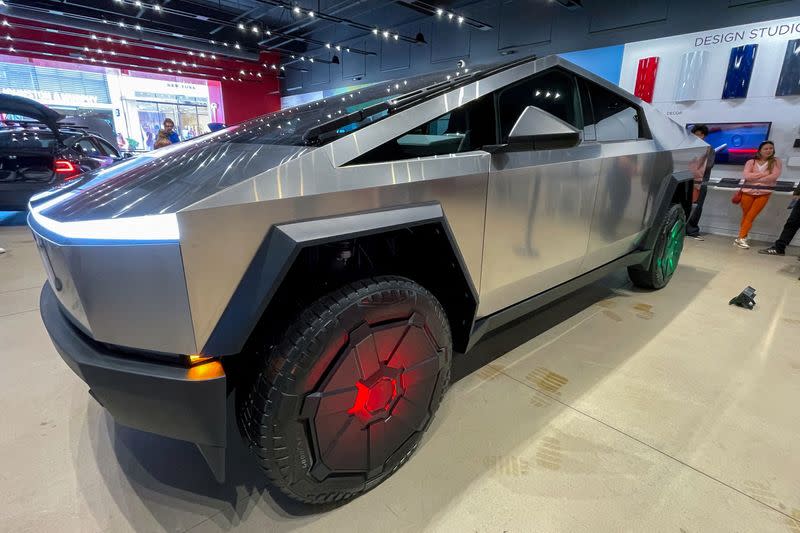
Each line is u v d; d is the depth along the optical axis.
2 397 1.81
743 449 1.52
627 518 1.23
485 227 1.50
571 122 2.02
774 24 5.32
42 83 11.87
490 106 1.62
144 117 13.70
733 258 4.39
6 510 1.25
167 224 0.88
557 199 1.80
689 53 6.07
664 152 2.59
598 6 7.42
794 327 2.55
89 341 1.07
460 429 1.60
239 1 11.18
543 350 2.23
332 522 1.21
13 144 5.23
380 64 12.34
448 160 1.35
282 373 1.03
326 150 1.14
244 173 1.06
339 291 1.11
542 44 8.53
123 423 1.07
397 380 1.22
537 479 1.37
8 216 6.41
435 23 10.56
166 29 11.69
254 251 0.97
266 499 1.30
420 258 1.45
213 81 14.59
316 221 1.05
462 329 1.56
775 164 4.74
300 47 14.65
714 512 1.25
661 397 1.83
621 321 2.62
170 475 1.39
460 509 1.26
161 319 0.93
